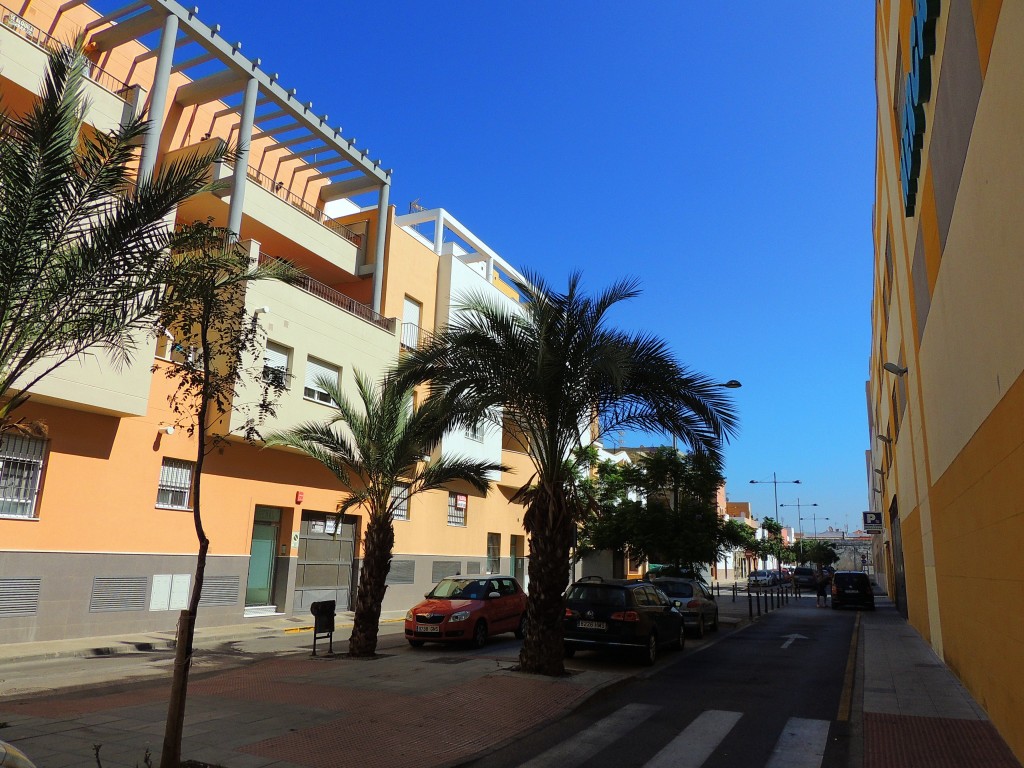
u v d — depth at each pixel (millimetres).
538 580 11039
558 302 11117
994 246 5867
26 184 6117
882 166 17641
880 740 7355
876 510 54500
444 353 11469
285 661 12078
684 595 18469
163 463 16766
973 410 7539
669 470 25828
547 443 11289
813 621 24094
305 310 19938
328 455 13914
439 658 12641
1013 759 6543
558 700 9188
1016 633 6234
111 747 6320
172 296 6770
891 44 13125
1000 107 5312
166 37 16859
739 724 8359
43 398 13680
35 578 13789
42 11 17281
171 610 16547
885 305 20484
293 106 21391
